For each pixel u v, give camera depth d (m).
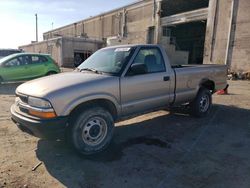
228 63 21.08
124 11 36.62
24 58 11.90
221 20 21.69
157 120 6.48
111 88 4.45
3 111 7.16
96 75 4.61
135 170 3.81
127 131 5.61
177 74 5.80
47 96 3.84
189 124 6.15
